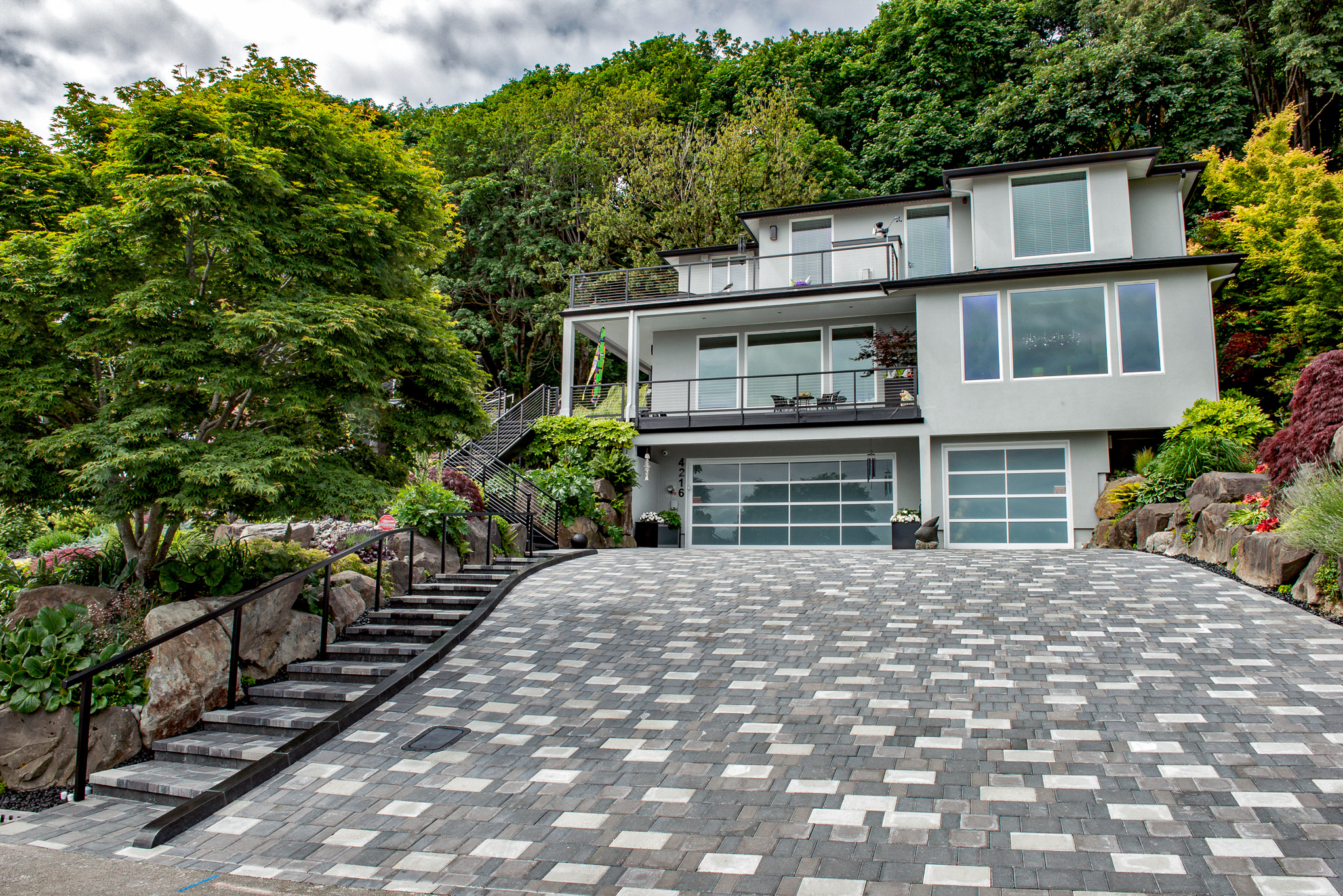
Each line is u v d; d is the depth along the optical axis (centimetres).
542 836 545
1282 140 2420
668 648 932
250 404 924
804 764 623
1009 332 1931
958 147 3591
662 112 4069
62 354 862
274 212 874
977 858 479
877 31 4281
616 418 2281
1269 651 812
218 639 870
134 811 661
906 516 1912
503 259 3462
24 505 921
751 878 477
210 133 834
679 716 736
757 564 1457
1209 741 615
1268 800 522
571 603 1160
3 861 545
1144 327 1850
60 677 766
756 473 2278
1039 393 1895
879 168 3791
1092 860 468
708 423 2166
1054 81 3331
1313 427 1181
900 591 1160
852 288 2088
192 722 814
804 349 2319
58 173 875
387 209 1001
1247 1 3366
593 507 2012
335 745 717
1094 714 680
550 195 3478
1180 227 2055
